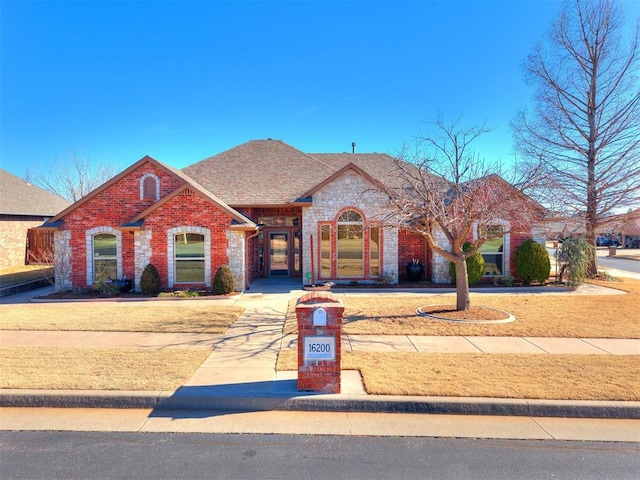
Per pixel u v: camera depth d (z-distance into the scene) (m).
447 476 3.98
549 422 5.13
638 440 4.70
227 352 7.48
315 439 4.71
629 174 16.77
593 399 5.42
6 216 21.62
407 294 14.06
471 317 10.02
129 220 14.87
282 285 16.17
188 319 10.09
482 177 10.82
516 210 10.31
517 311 11.00
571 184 17.80
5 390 5.63
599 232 19.72
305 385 5.65
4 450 4.46
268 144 21.73
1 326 9.31
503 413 5.31
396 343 8.05
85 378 6.07
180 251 14.50
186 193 14.41
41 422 5.09
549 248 40.88
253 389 5.74
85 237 14.82
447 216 11.23
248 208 17.14
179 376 6.20
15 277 17.47
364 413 5.38
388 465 4.17
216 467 4.13
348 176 15.78
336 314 5.66
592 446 4.57
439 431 4.89
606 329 9.08
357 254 15.90
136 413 5.36
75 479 3.93
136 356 7.17
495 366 6.64
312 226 15.84
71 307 11.87
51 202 26.72
